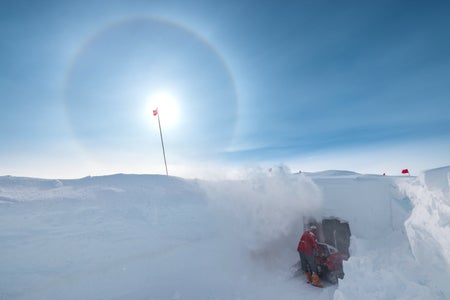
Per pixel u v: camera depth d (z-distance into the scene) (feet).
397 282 13.46
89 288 17.12
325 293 19.77
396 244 19.04
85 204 27.84
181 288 19.12
